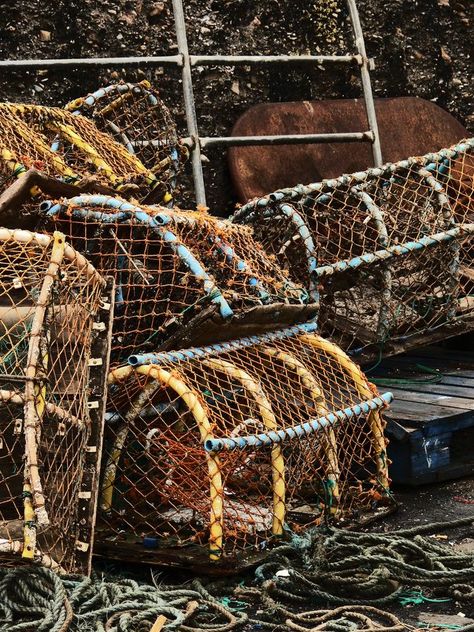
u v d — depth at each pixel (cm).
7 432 414
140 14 786
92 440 415
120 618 361
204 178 810
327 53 874
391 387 619
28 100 739
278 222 610
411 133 891
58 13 752
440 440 542
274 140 757
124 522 447
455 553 432
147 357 436
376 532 475
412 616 388
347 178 615
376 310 646
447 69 935
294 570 408
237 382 494
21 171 510
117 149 596
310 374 475
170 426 443
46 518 363
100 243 475
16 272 415
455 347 741
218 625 373
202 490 451
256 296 490
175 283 477
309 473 491
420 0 920
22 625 353
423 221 629
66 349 414
